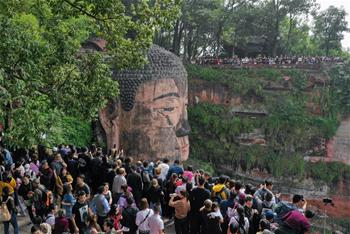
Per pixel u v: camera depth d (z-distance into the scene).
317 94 48.81
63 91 15.99
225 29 56.25
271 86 49.81
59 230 11.44
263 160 48.69
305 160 48.59
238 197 13.84
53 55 15.60
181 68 33.78
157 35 55.50
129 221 13.16
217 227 12.42
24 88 14.23
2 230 15.85
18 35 13.80
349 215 47.91
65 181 15.24
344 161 48.28
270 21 55.94
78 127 30.94
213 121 49.53
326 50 64.62
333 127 48.09
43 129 15.05
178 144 33.84
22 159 16.23
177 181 16.19
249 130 49.19
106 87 16.67
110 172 16.20
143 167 16.95
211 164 49.56
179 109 33.31
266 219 11.97
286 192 48.66
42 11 18.69
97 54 16.91
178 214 13.98
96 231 10.55
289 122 48.62
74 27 16.64
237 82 49.91
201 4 51.41
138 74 31.56
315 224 47.81
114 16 16.70
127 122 31.70
